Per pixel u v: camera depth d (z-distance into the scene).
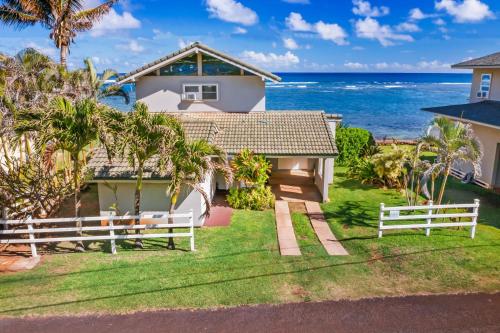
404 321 8.08
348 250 12.00
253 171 16.62
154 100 20.67
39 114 10.83
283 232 13.68
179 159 11.41
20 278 10.13
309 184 20.38
